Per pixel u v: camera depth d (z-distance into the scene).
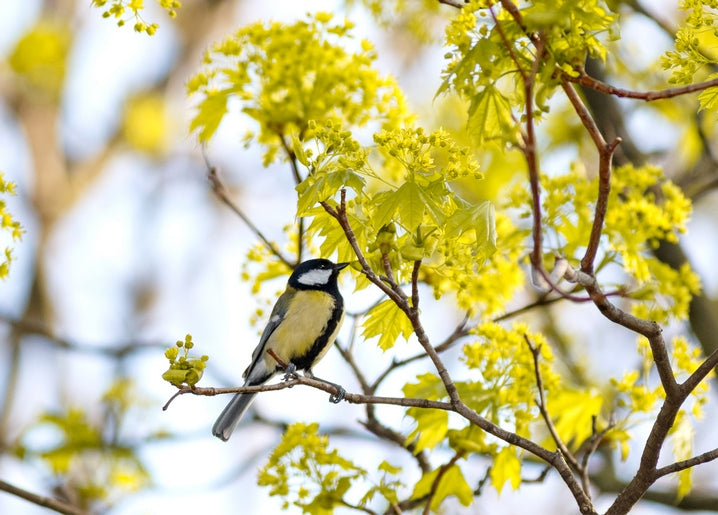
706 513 12.91
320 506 9.27
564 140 14.27
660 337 7.08
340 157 7.40
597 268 10.28
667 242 11.59
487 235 7.40
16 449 15.18
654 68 12.70
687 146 14.11
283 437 9.45
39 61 19.75
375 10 12.55
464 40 7.24
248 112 10.89
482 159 13.64
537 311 15.24
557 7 6.51
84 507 14.95
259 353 11.48
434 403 7.63
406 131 7.42
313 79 11.04
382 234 7.29
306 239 11.01
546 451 7.66
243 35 10.88
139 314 22.61
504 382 9.34
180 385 6.58
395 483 9.38
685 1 7.37
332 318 11.34
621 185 10.47
